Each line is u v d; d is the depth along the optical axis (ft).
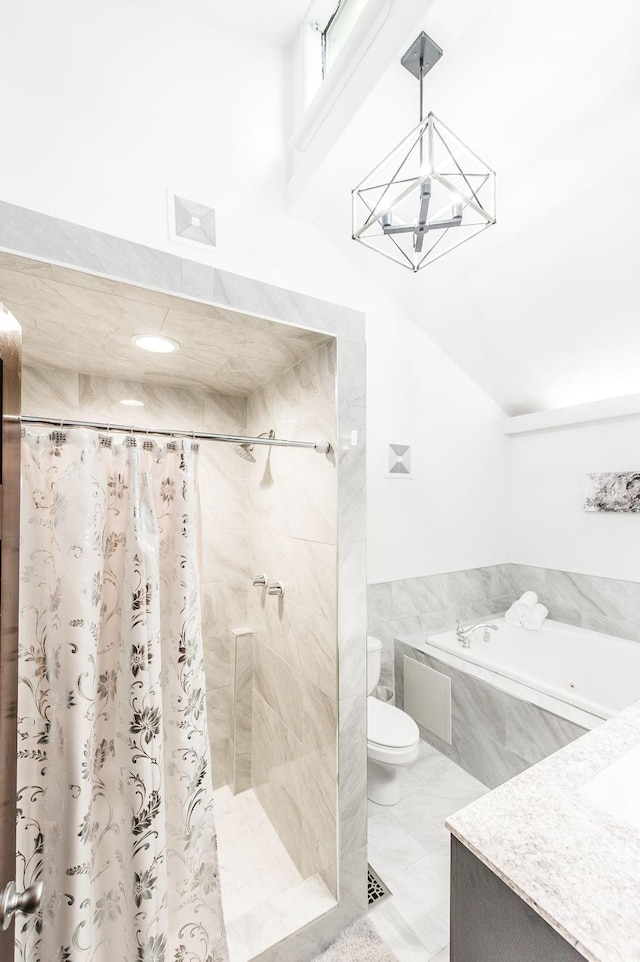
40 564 3.19
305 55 4.81
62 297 3.64
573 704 5.83
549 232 5.83
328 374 4.63
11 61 3.34
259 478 6.36
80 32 3.67
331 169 4.29
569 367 7.98
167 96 4.07
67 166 3.47
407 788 6.60
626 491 7.88
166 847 3.66
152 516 3.54
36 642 3.16
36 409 5.21
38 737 3.12
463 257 6.65
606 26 3.62
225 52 4.55
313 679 4.87
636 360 7.21
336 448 4.49
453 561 9.02
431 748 7.55
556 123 4.52
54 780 3.13
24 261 3.13
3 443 2.15
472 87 4.09
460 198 3.84
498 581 9.80
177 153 4.05
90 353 4.87
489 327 7.84
